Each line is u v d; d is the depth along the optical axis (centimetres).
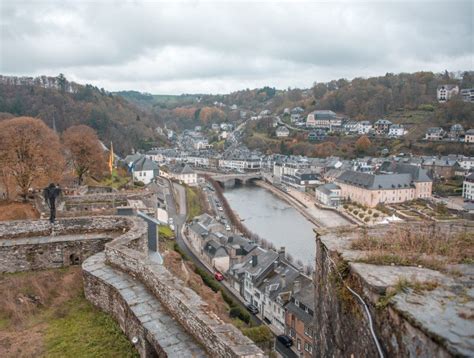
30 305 1259
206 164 17175
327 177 12381
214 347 823
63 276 1475
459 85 18550
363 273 518
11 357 1005
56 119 12031
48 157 4069
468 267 534
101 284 1230
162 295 1067
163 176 10844
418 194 10144
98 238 1627
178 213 7475
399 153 13888
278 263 4628
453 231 707
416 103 17962
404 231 689
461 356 328
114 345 1051
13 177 4047
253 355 747
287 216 8912
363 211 9212
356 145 15112
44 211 3123
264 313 4178
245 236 6744
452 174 11431
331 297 620
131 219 1744
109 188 5031
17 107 12269
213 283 3856
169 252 3119
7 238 1627
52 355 1012
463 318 390
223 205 9262
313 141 16975
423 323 382
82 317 1204
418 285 472
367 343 486
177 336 920
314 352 738
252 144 18838
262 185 13412
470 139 13375
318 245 730
